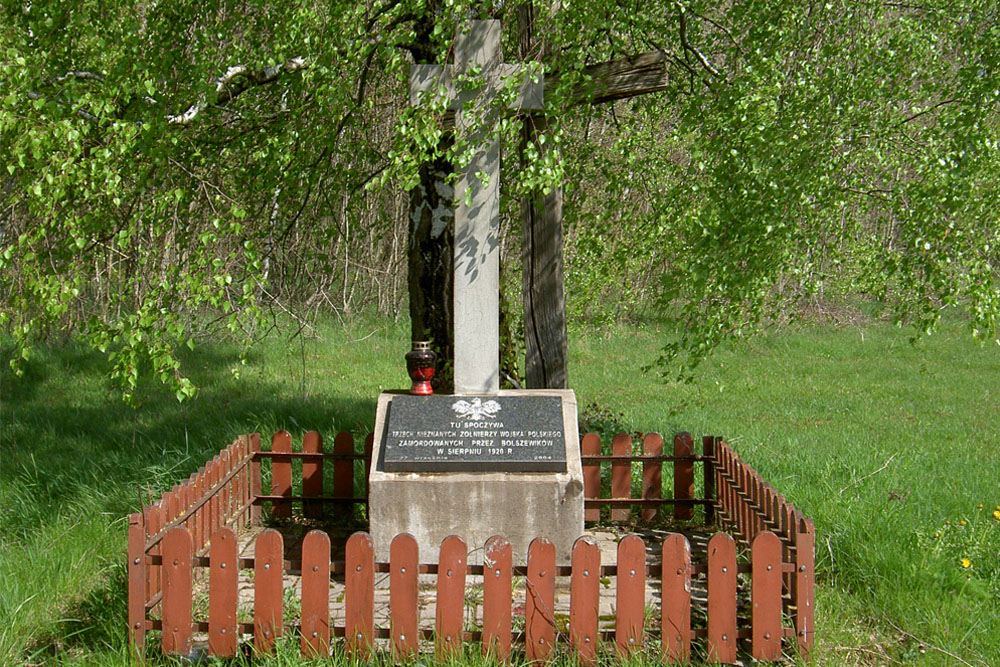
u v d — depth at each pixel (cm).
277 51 529
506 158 730
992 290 489
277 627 401
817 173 504
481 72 500
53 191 455
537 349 660
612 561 546
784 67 565
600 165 739
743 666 410
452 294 700
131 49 500
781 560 411
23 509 655
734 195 524
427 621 445
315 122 563
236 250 579
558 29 536
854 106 507
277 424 920
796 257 553
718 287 523
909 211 507
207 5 561
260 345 1452
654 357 1500
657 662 396
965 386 1317
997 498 679
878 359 1548
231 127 642
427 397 536
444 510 500
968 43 518
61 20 513
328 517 647
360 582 397
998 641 438
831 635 441
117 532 598
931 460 823
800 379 1356
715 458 621
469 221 538
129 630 407
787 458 808
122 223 553
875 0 546
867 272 618
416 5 519
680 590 398
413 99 528
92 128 514
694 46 708
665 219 591
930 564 505
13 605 475
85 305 1148
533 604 395
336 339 1573
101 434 902
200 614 459
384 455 512
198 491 506
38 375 1212
